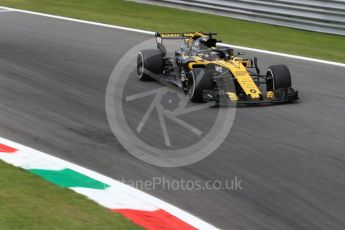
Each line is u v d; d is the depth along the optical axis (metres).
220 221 20.80
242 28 59.88
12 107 33.91
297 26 58.81
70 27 59.47
